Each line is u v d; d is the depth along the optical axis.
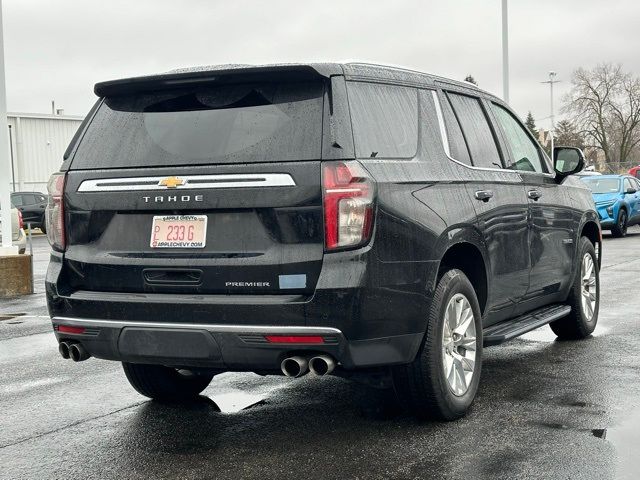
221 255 4.32
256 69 4.35
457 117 5.55
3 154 12.38
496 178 5.74
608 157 77.94
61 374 6.67
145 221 4.53
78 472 4.24
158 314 4.40
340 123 4.27
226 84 4.52
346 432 4.79
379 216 4.29
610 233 25.83
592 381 5.89
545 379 5.98
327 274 4.14
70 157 4.83
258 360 4.25
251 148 4.32
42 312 10.45
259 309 4.17
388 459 4.27
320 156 4.21
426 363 4.70
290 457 4.36
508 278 5.78
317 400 5.56
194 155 4.43
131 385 5.84
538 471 4.03
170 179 4.41
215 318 4.27
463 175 5.28
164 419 5.20
